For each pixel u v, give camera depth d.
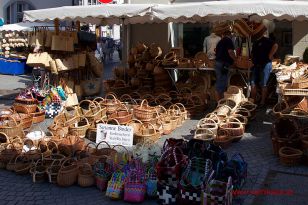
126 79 11.61
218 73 9.48
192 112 9.12
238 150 6.79
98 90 11.02
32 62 9.65
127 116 7.35
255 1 7.82
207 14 7.96
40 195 5.12
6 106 10.87
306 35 12.14
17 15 27.59
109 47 25.67
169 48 13.24
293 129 6.54
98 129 6.73
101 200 4.95
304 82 7.65
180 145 5.34
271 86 10.36
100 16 8.98
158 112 7.89
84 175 5.28
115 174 5.05
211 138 6.83
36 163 5.60
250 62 9.51
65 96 9.77
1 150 6.07
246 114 8.31
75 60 10.25
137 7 8.64
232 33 10.20
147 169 5.12
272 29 12.01
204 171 4.82
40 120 8.74
